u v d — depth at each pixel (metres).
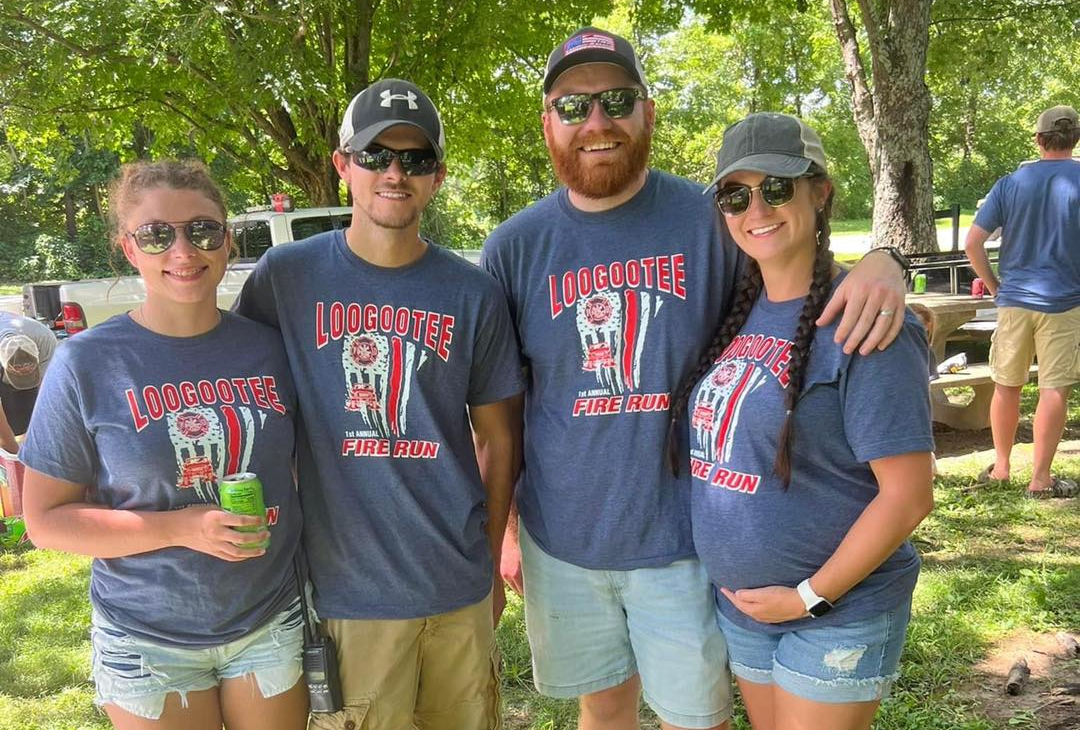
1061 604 3.53
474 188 21.61
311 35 10.26
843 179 38.25
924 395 1.74
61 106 10.69
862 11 10.24
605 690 2.45
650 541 2.20
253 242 9.15
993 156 41.94
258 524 1.84
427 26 10.62
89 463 1.93
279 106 11.20
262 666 2.02
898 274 1.80
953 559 4.07
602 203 2.25
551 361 2.27
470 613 2.25
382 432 2.10
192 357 1.96
